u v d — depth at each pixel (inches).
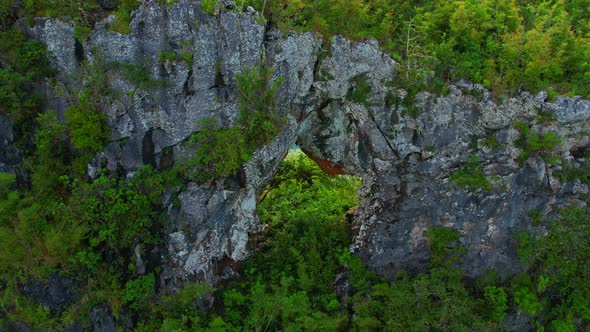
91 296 499.8
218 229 535.2
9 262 485.4
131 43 474.0
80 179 501.4
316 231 595.5
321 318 502.9
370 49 497.7
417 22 522.0
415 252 554.9
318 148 589.3
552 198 518.3
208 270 541.6
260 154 508.4
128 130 490.3
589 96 484.1
